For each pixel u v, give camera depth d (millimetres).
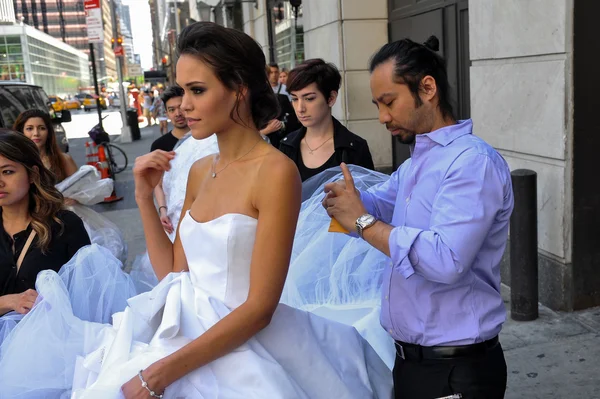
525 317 4375
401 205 1937
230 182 1720
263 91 1741
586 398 3449
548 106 4309
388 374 2111
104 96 77000
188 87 1649
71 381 2094
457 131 1832
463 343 1842
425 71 1805
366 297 2471
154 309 1809
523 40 4465
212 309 1687
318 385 1801
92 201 4344
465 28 5980
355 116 8227
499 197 1733
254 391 1608
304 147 3820
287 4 12539
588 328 4219
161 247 2006
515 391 3564
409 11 7320
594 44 4105
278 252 1628
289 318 1850
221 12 21859
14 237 2727
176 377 1554
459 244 1670
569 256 4387
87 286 2512
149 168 1967
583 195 4285
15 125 4781
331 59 8344
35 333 2146
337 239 2531
